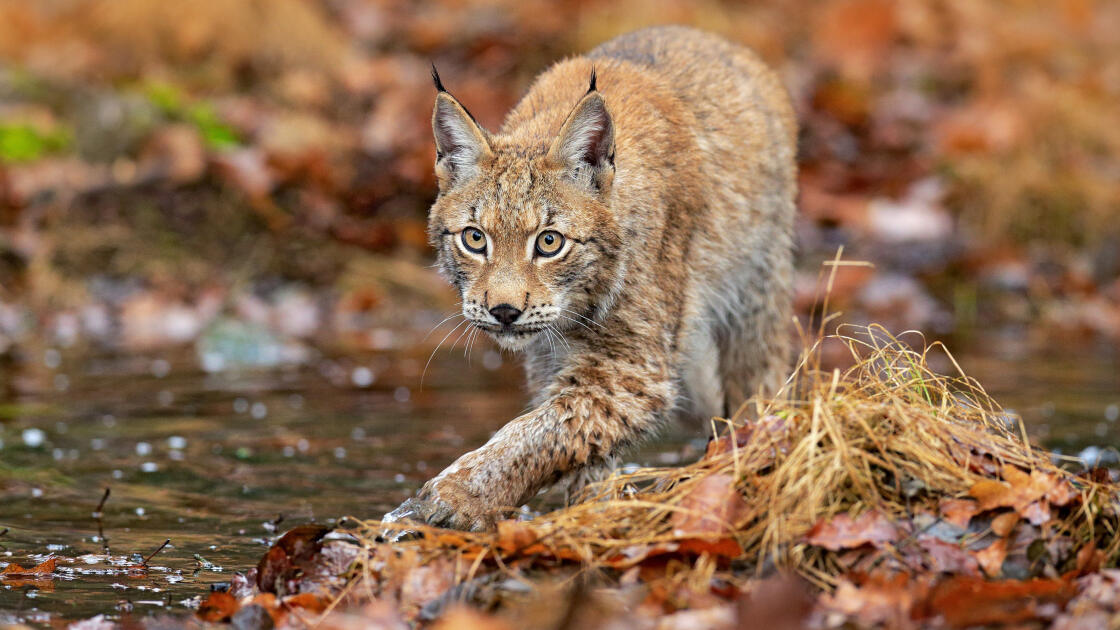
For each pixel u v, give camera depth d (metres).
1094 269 18.06
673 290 8.91
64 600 6.86
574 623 5.84
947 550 6.20
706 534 6.27
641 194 8.65
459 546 6.57
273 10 22.53
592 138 8.30
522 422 8.08
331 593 6.50
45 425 11.33
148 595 6.96
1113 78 22.44
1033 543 6.28
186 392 12.84
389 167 19.08
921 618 5.85
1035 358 14.48
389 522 7.34
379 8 24.38
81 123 19.30
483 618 5.86
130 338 15.63
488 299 8.15
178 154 18.48
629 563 6.31
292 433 11.17
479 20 23.50
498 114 20.25
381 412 12.04
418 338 15.95
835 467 6.38
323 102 21.31
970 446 6.82
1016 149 19.67
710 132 9.79
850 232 18.41
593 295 8.42
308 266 17.50
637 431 8.40
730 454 6.83
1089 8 24.38
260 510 8.82
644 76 9.62
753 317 10.59
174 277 17.11
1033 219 18.73
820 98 21.42
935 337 15.63
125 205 17.84
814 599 6.01
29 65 21.73
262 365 14.34
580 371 8.42
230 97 21.58
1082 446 10.31
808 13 24.73
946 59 23.44
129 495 9.21
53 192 17.92
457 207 8.45
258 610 6.27
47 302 16.42
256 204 17.95
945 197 19.14
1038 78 21.58
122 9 22.67
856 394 7.03
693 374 10.25
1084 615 5.71
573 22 22.67
